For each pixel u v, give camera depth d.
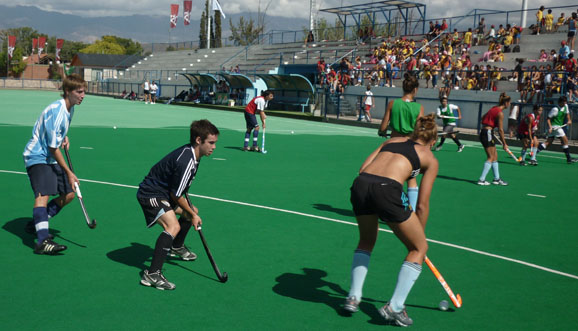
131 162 11.70
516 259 5.69
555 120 14.95
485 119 10.52
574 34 26.20
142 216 6.93
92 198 7.87
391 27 39.81
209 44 62.47
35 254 5.26
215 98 40.97
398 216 3.70
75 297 4.25
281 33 50.44
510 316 4.16
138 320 3.86
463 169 12.92
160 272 4.52
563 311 4.29
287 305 4.25
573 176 12.35
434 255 5.74
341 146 16.92
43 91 68.19
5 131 16.92
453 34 32.38
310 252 5.68
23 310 3.97
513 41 29.81
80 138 16.08
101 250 5.48
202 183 9.54
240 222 6.86
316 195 8.84
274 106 37.94
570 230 7.07
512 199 9.21
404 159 3.83
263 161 12.77
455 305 4.15
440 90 26.91
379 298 4.45
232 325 3.84
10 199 7.57
